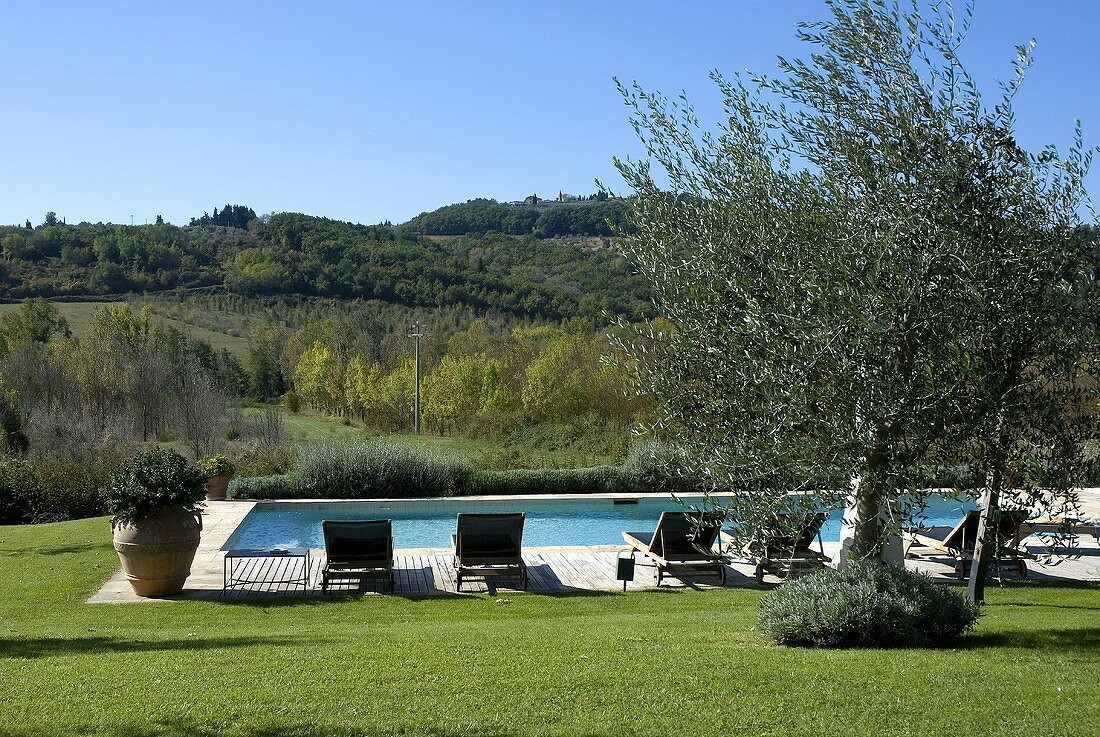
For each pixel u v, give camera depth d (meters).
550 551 13.48
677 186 7.08
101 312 44.09
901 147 6.22
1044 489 6.34
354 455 20.31
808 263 6.28
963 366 5.63
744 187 6.75
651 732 4.57
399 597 10.30
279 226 90.88
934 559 12.73
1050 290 6.06
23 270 76.25
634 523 18.19
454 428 38.25
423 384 39.75
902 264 5.92
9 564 11.82
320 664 5.93
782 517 6.38
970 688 5.18
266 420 28.98
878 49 6.42
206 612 9.35
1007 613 8.52
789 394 5.84
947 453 6.09
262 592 10.52
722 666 5.76
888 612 6.53
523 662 5.95
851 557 7.02
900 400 5.74
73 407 33.22
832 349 5.86
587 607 9.79
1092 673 5.51
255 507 18.53
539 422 32.56
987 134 6.18
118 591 10.32
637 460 21.22
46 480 18.23
